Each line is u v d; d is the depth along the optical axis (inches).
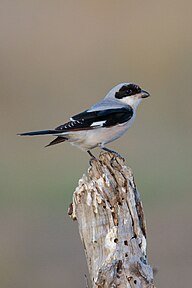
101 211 237.1
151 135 710.5
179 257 478.0
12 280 458.6
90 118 321.4
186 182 598.5
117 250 232.2
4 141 703.7
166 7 900.0
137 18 888.9
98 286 227.3
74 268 467.5
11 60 847.1
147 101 801.6
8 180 611.2
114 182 241.8
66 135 317.1
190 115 775.7
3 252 489.7
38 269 468.8
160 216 538.3
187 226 517.7
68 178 610.5
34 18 889.5
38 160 654.5
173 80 837.8
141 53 853.2
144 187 591.5
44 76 827.4
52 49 861.2
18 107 784.9
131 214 237.8
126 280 227.3
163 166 633.0
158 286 446.3
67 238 509.4
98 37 869.8
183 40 864.3
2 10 898.1
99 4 903.1
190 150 671.8
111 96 348.5
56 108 777.6
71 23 885.2
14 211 556.1
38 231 522.0
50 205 561.6
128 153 663.8
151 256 478.9
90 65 846.5
